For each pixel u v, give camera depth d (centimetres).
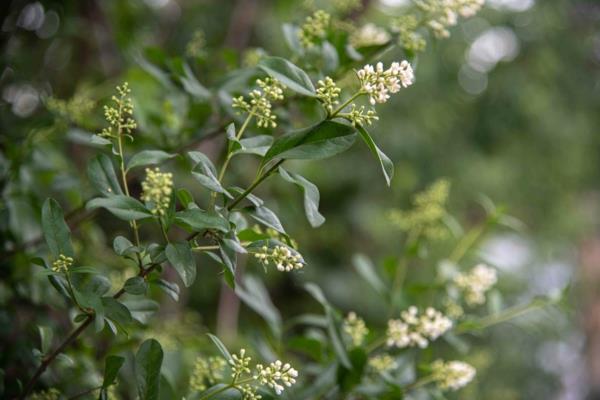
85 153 181
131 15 194
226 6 253
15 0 149
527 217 383
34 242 126
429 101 344
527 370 361
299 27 126
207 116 128
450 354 194
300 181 102
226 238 102
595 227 426
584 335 411
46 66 177
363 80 101
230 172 156
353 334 123
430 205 132
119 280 134
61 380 121
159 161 106
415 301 130
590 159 399
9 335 123
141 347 103
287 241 104
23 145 130
